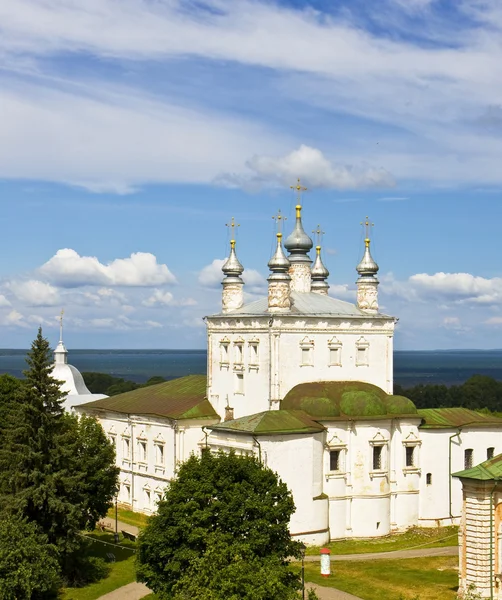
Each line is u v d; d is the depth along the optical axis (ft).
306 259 351.05
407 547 281.54
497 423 326.24
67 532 246.27
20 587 218.38
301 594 220.43
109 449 282.56
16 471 247.50
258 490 214.69
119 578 254.47
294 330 309.83
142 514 346.13
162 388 376.27
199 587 178.19
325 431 291.38
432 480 313.32
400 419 306.96
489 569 199.21
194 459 222.69
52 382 257.14
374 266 334.85
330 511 290.56
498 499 200.03
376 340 326.03
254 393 314.96
